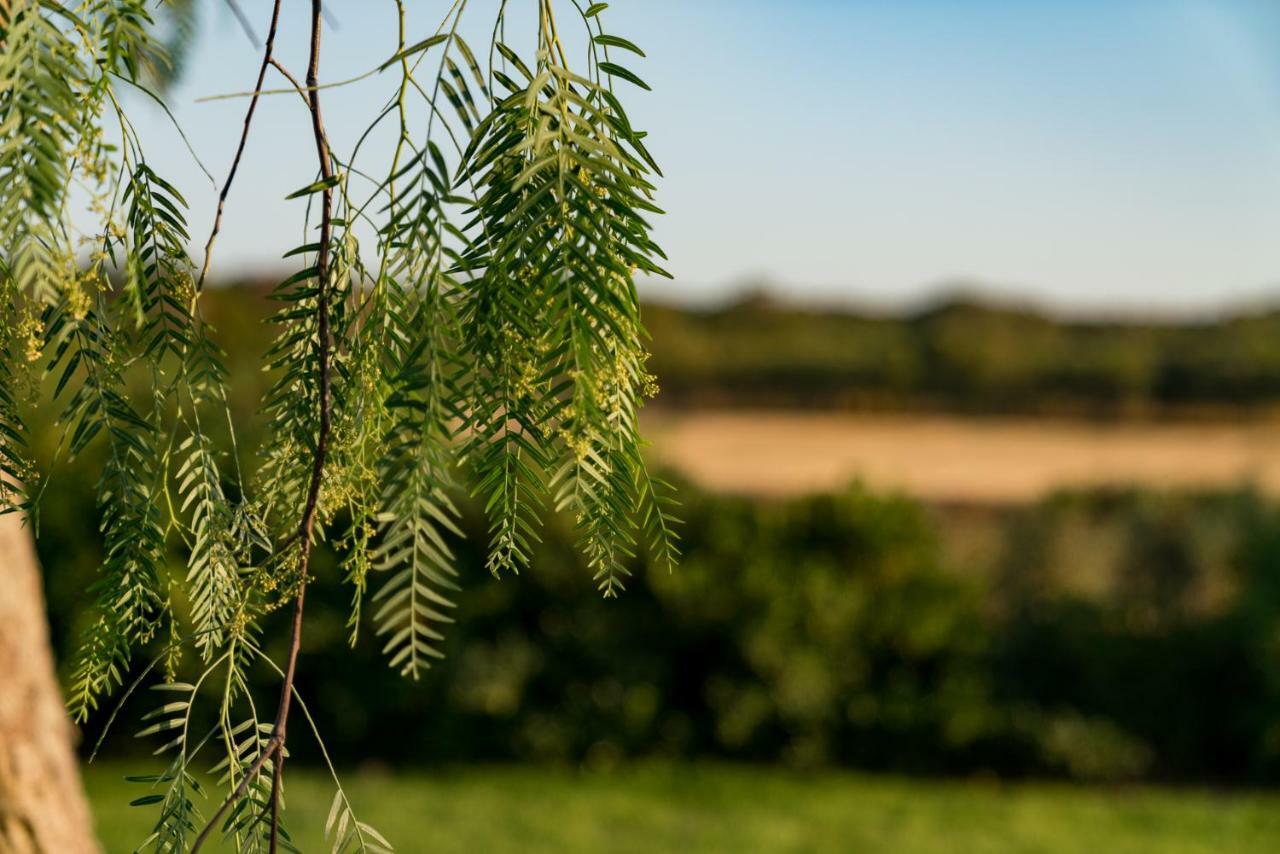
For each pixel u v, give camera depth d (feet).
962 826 19.86
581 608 23.02
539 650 22.91
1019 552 26.86
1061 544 26.63
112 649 2.85
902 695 23.53
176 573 15.64
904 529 24.66
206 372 2.89
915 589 24.08
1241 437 82.53
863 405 90.38
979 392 90.53
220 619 2.86
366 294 2.79
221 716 2.93
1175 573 25.94
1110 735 23.54
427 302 2.43
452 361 2.45
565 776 22.36
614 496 2.64
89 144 2.42
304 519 2.70
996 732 23.27
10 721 7.56
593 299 2.55
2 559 7.73
